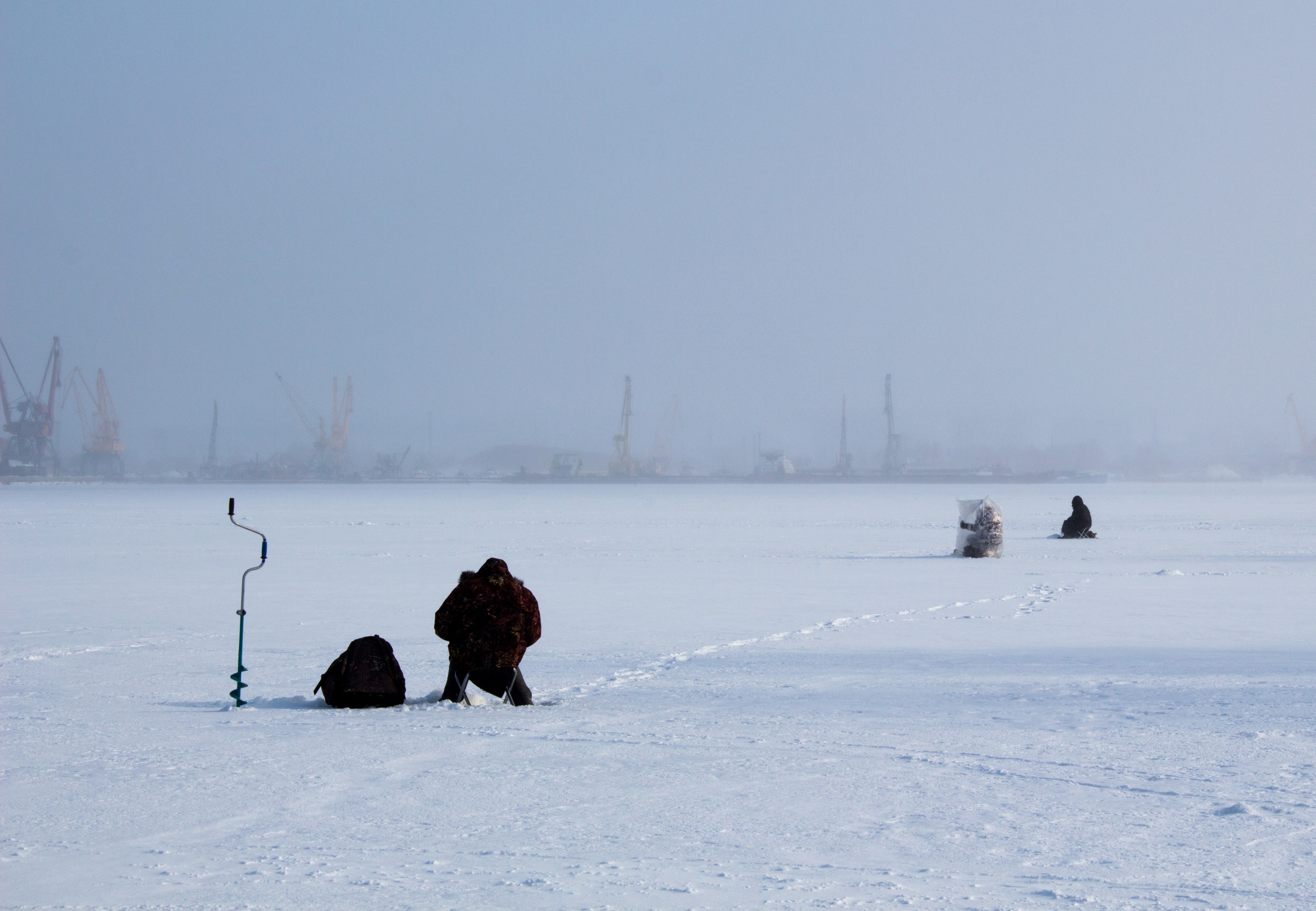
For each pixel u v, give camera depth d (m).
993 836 6.91
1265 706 11.30
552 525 66.81
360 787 8.23
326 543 47.28
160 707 11.80
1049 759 8.97
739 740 9.85
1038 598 24.31
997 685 12.88
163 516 81.50
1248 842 6.73
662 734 10.13
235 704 11.92
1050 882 6.03
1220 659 15.01
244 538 51.50
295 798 7.92
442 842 6.88
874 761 8.99
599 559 37.84
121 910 5.66
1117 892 5.86
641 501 132.38
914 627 19.08
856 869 6.30
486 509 98.81
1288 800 7.69
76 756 9.30
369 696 11.66
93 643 17.38
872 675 13.80
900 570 32.59
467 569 33.62
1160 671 13.87
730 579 29.56
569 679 13.69
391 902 5.78
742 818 7.37
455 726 10.60
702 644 17.09
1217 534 54.47
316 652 16.28
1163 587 26.91
